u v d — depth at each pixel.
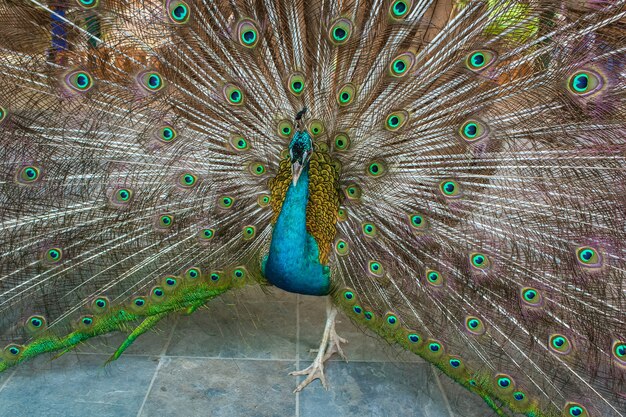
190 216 1.66
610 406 1.43
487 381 1.51
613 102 1.41
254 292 2.04
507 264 1.52
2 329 1.62
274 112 1.61
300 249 1.57
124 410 1.58
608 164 1.44
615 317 1.46
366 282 1.60
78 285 1.63
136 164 1.61
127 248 1.65
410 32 1.50
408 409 1.62
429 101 1.52
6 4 1.48
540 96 1.45
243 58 1.57
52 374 1.67
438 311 1.56
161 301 1.65
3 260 1.60
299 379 1.70
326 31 1.53
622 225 1.45
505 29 1.44
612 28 1.38
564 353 1.49
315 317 1.94
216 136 1.63
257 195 1.67
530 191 1.50
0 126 1.54
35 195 1.59
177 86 1.58
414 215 1.57
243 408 1.60
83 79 1.54
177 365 1.73
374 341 1.84
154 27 1.53
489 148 1.50
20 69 1.52
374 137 1.57
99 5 1.49
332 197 1.59
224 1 1.54
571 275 1.48
